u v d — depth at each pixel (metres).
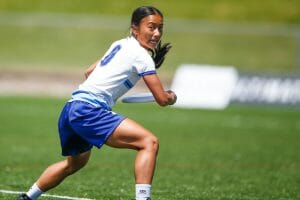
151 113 67.19
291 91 74.12
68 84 84.56
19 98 74.75
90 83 22.16
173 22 117.88
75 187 30.41
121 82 22.00
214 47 106.69
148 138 21.27
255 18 122.25
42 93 80.25
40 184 23.52
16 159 39.31
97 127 21.50
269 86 74.00
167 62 99.88
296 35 109.44
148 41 22.19
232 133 55.28
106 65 22.19
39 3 124.44
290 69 101.62
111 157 41.16
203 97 73.00
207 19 120.88
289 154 44.94
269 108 73.44
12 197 27.84
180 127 58.06
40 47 105.44
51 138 49.00
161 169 37.41
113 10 123.19
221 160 41.47
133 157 41.41
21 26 112.19
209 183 33.12
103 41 107.44
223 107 72.56
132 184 31.78
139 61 21.73
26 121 58.19
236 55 104.94
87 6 124.19
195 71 74.19
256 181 34.12
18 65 95.69
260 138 52.88
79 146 22.86
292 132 57.03
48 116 61.75
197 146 47.50
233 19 121.44
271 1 127.81
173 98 22.22
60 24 113.44
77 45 105.94
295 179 35.03
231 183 33.31
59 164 23.53
